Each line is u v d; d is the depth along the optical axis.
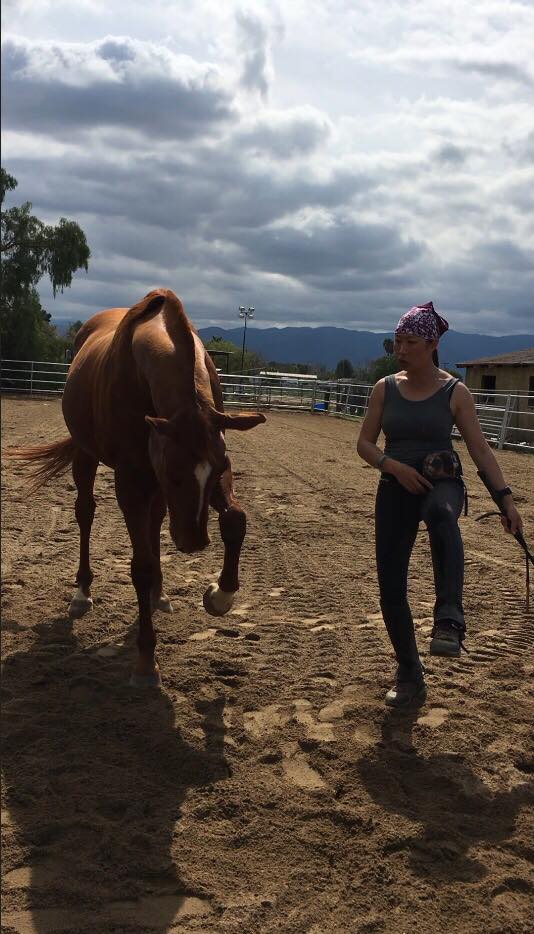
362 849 2.45
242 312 46.28
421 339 3.26
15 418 17.83
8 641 4.11
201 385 3.25
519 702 3.50
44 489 8.89
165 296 3.47
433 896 2.26
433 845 2.48
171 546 6.40
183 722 3.26
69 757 2.97
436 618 3.03
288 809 2.66
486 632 4.45
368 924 2.13
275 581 5.46
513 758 3.04
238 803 2.69
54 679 3.67
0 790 2.74
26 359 33.88
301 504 8.60
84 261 34.53
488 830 2.59
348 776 2.88
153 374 3.28
